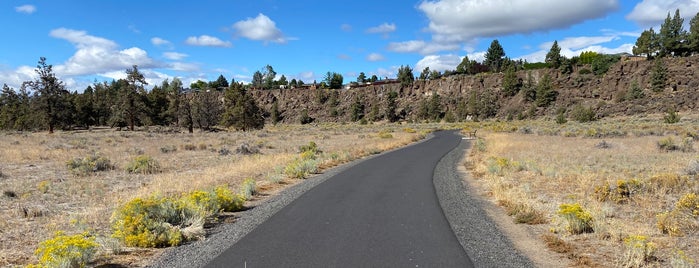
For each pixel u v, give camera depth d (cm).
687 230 748
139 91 6725
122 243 719
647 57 11594
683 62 10125
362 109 12706
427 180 1455
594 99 10138
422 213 925
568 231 770
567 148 2544
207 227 845
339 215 908
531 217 871
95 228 827
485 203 1080
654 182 1133
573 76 12019
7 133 5241
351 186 1322
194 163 2092
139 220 731
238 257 634
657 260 613
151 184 1366
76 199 1148
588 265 603
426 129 7162
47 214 953
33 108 5788
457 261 608
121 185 1406
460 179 1520
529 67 14238
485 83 12912
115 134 5016
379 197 1126
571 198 1056
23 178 1510
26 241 736
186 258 639
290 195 1183
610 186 1121
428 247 674
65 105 6175
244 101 6906
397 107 12925
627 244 647
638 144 2653
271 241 716
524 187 1222
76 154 2377
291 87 15388
